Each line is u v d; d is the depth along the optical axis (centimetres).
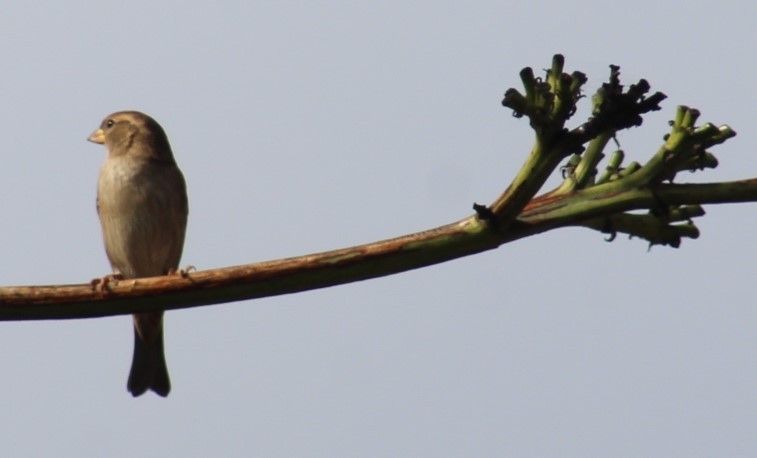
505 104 556
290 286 572
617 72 558
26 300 569
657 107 553
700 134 598
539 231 591
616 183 604
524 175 564
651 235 633
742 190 600
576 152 556
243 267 571
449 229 579
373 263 571
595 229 636
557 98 556
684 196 597
